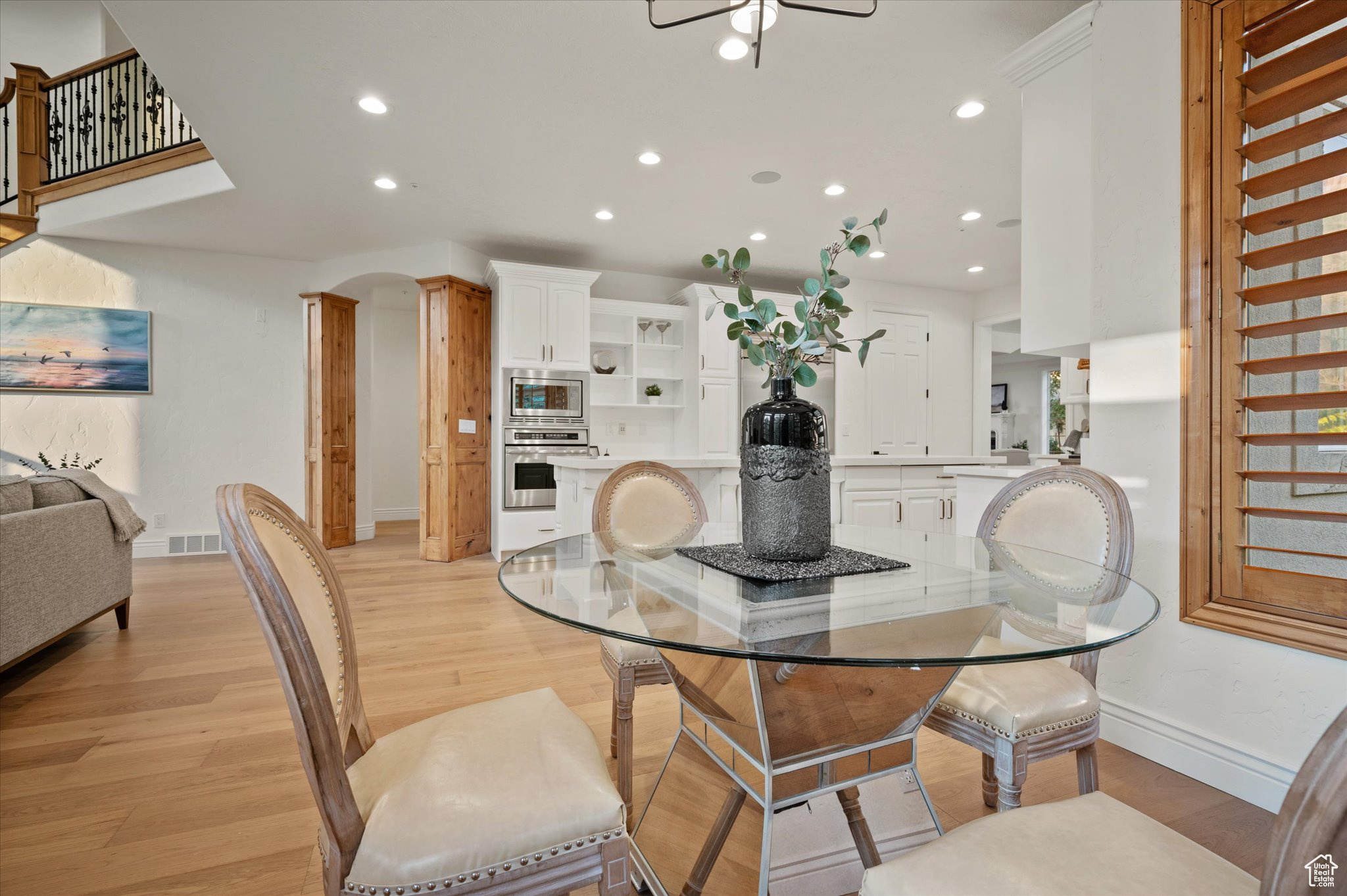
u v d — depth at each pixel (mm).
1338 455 1605
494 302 5195
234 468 5152
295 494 5336
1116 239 1888
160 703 2223
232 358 5156
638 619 989
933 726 1302
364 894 785
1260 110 1534
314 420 5281
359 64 2578
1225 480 1617
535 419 5055
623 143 3244
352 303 5562
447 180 3719
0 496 2279
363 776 931
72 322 4723
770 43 2428
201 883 1313
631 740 1562
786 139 3195
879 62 2543
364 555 5117
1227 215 1604
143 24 2332
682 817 1377
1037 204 2197
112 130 4793
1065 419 9414
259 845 1439
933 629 929
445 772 912
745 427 1403
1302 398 1443
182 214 4270
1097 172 1940
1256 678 1565
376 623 3244
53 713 2133
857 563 1351
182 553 4996
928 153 3352
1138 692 1828
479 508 5211
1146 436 1807
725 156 3389
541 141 3221
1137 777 1689
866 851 1350
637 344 5727
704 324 5672
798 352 1348
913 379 6305
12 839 1452
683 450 5867
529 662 2658
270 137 3188
